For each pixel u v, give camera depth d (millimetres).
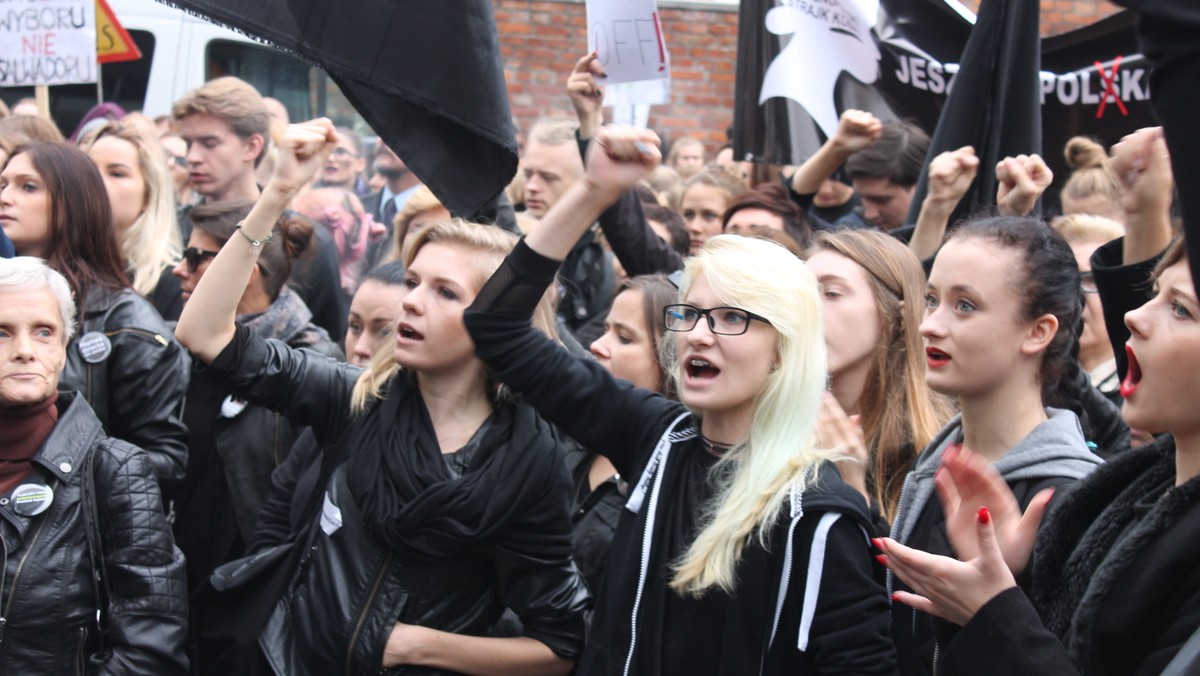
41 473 2744
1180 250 1734
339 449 2758
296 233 3994
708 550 2154
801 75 4586
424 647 2562
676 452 2332
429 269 2680
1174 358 1706
